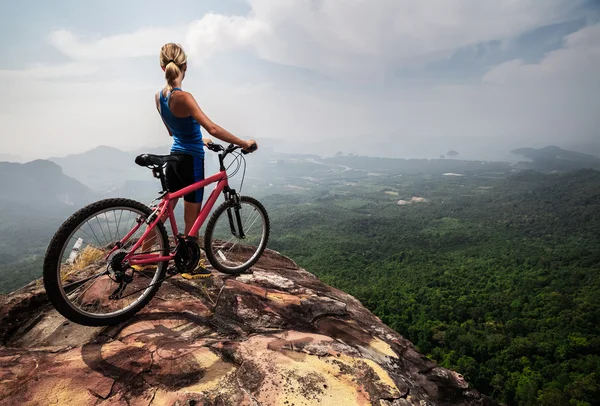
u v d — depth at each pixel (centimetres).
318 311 324
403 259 13988
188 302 289
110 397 182
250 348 231
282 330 276
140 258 265
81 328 245
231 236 368
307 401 194
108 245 253
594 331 6369
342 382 217
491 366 5506
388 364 273
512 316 7444
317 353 241
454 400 266
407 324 7131
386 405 208
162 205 281
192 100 284
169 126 314
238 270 365
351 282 11081
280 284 360
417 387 254
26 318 260
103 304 261
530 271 11344
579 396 4512
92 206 235
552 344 5912
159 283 274
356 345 287
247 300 305
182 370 204
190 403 181
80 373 194
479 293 9231
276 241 18975
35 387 182
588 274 10138
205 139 351
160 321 257
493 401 282
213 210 339
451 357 5612
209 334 252
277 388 199
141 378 196
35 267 16088
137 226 264
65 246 219
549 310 7488
